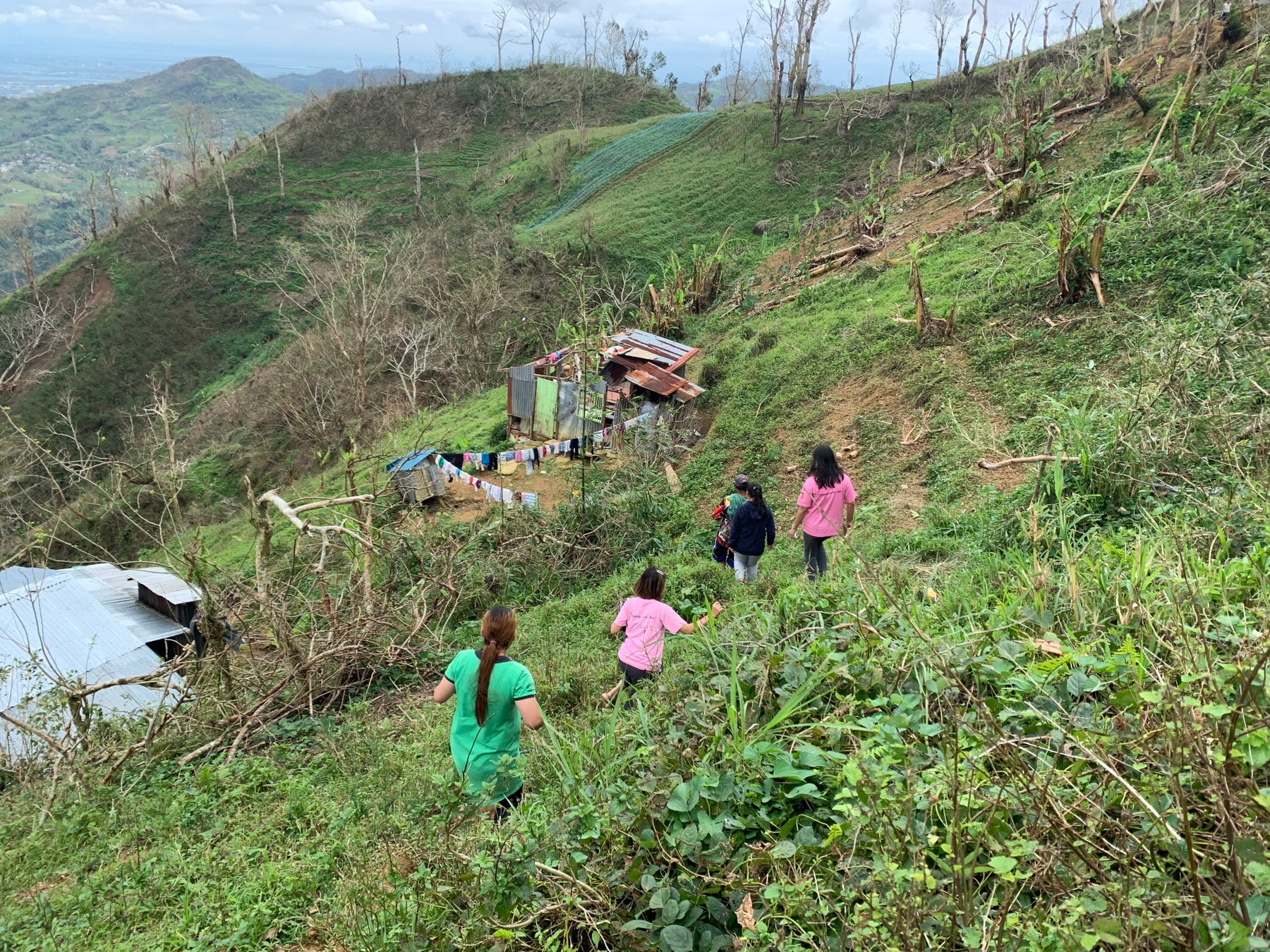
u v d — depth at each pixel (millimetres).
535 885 3281
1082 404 9172
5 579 15969
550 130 70375
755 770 3363
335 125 72438
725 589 8773
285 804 5887
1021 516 6891
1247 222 11281
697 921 2859
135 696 12227
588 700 6613
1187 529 4996
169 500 9711
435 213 53250
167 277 56594
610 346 18547
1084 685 3119
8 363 50531
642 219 39438
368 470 15000
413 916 3461
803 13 42844
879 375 13781
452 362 29500
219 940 4074
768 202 38406
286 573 12453
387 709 8367
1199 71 17578
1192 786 2354
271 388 36125
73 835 6043
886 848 2561
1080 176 16875
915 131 38719
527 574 11992
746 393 16172
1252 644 2666
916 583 5648
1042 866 2305
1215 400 7133
